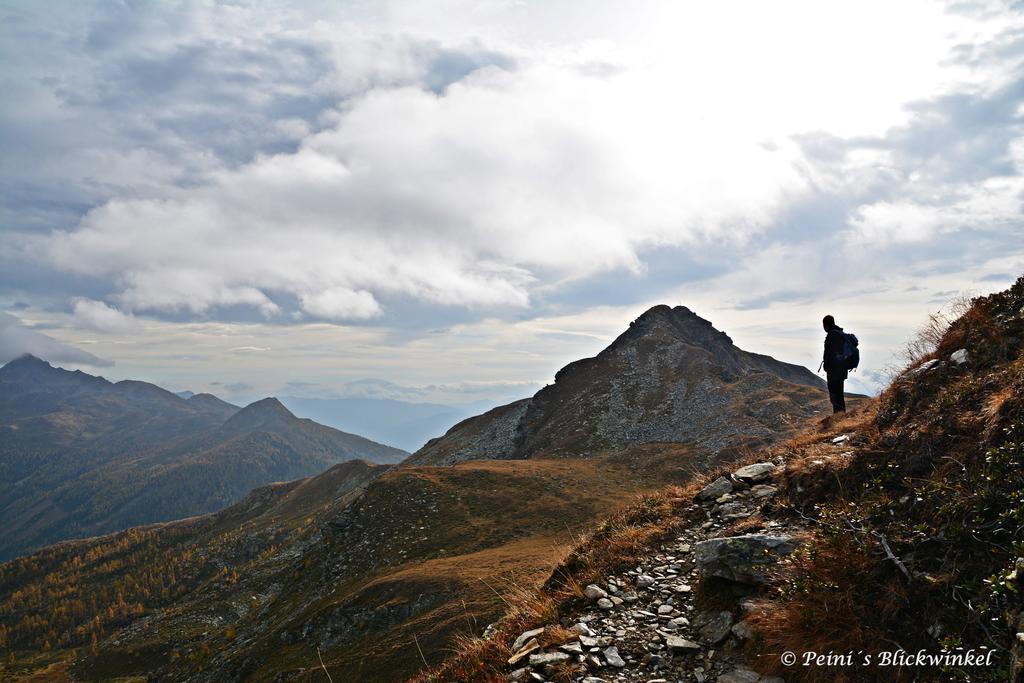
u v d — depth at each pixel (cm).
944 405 988
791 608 740
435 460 14688
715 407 10831
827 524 903
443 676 895
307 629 6366
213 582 17912
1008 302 1191
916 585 695
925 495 819
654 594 938
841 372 1622
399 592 5816
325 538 8594
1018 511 677
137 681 12000
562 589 1016
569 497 7806
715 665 734
